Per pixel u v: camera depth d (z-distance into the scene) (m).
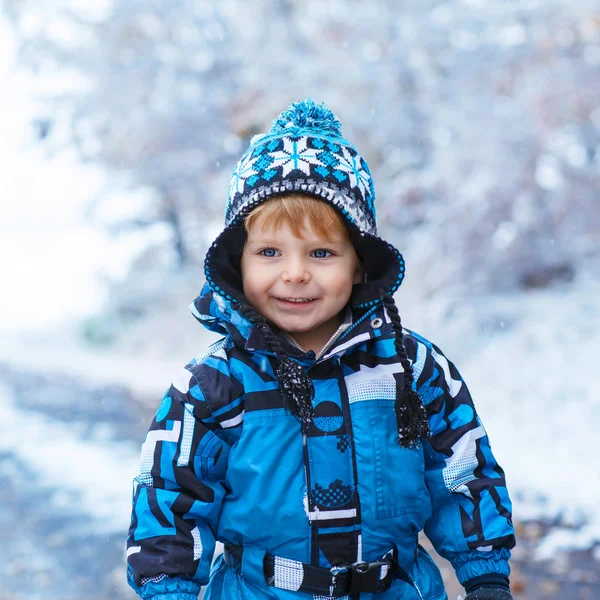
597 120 11.10
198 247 17.62
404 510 1.74
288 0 13.98
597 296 9.93
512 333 9.56
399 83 12.51
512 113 11.12
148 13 14.95
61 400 10.65
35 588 4.09
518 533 4.48
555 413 7.15
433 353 1.88
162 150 15.80
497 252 11.48
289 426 1.69
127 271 18.25
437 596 1.81
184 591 1.65
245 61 13.59
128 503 5.63
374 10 12.75
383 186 12.80
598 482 5.24
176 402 1.72
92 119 15.45
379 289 1.76
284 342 1.74
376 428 1.73
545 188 11.25
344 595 1.67
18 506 5.67
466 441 1.83
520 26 11.62
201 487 1.70
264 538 1.68
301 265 1.72
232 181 1.85
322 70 12.64
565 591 3.71
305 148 1.77
